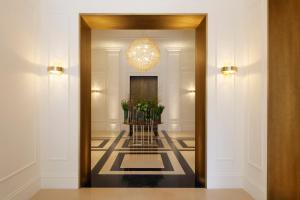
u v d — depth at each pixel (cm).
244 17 465
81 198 414
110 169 584
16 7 375
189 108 1299
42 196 422
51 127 465
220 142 471
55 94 465
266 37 387
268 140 378
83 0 468
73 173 464
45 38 466
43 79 464
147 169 586
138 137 1077
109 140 998
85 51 504
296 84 329
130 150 800
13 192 366
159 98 1307
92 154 739
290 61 339
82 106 482
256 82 419
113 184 484
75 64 466
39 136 459
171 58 1289
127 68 1312
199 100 516
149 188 464
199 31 523
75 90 466
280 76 357
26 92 408
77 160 464
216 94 471
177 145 892
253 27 430
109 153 754
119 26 545
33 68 433
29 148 418
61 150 465
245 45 461
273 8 370
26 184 406
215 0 471
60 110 465
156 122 934
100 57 1295
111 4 470
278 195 359
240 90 471
